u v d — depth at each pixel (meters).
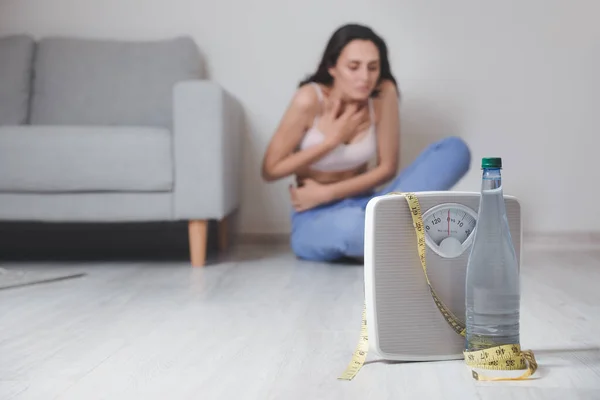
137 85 3.30
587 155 3.43
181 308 1.96
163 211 2.79
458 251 1.38
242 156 3.50
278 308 1.95
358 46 2.90
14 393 1.21
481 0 3.42
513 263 1.31
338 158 2.97
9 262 3.00
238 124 3.31
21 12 3.54
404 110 3.46
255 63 3.50
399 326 1.34
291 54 3.48
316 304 2.00
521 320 1.76
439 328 1.36
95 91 3.30
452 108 3.45
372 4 3.45
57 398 1.18
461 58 3.44
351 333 1.64
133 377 1.30
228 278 2.49
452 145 2.77
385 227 1.33
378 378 1.27
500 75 3.43
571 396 1.15
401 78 3.46
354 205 2.88
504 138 3.45
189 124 2.76
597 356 1.40
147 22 3.52
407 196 1.34
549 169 3.44
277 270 2.68
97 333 1.67
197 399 1.16
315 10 3.47
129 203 2.79
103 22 3.53
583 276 2.49
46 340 1.60
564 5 3.40
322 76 2.96
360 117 2.95
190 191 2.77
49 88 3.32
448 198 1.37
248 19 3.49
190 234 2.82
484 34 3.43
